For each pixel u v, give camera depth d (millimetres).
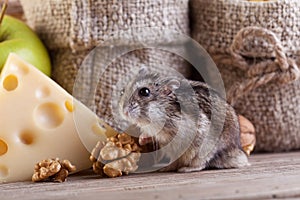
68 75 471
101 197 341
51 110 426
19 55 454
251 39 463
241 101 478
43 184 390
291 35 464
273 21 463
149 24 460
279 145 489
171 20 471
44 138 420
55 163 401
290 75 460
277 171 396
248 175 385
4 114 417
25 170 414
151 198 333
